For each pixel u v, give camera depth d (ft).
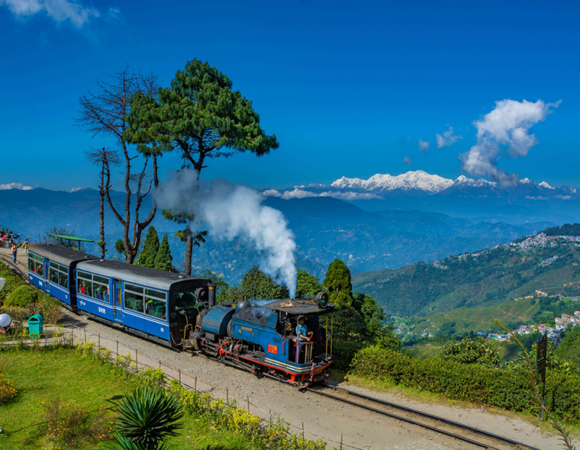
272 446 32.68
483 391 43.16
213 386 46.21
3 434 32.32
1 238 145.89
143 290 60.34
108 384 43.47
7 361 48.60
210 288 58.95
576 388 39.50
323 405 42.86
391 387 47.47
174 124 71.77
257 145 73.51
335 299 94.02
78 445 31.19
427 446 35.40
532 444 35.99
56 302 76.23
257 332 48.83
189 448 31.86
